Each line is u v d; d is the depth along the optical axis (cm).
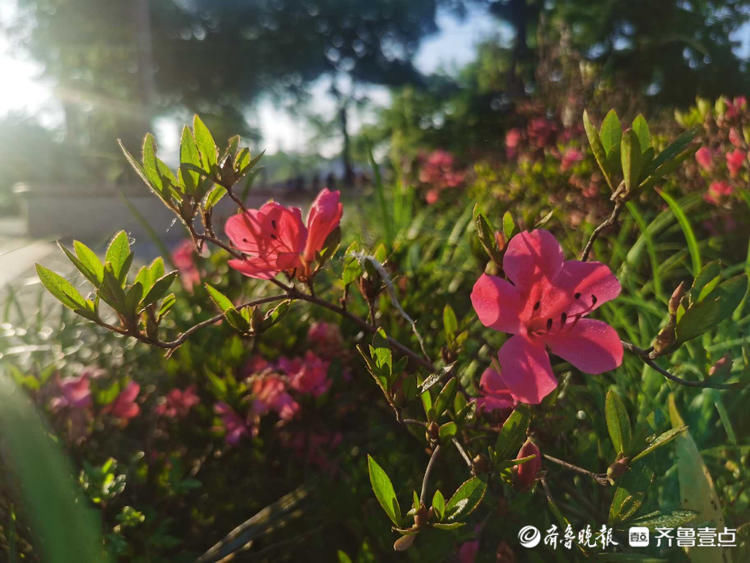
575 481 29
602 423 31
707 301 19
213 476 41
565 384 28
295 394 44
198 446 43
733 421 37
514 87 185
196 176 21
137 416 45
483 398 25
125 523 28
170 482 35
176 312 54
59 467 11
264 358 49
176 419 45
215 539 39
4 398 11
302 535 35
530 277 21
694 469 26
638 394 38
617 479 20
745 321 40
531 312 20
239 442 44
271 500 42
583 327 20
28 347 44
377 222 87
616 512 20
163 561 32
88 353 49
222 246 23
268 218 23
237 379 47
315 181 527
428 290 54
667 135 79
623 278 50
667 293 54
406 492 30
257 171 28
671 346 20
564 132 103
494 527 30
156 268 20
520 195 87
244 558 34
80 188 293
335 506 35
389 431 42
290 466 42
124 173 320
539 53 117
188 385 47
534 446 20
